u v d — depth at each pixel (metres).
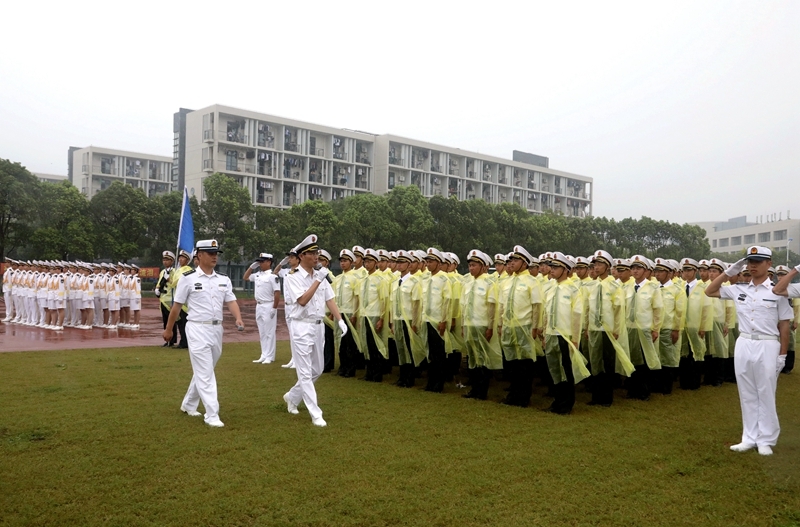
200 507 4.43
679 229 47.41
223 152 45.66
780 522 4.44
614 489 5.02
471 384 8.92
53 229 32.75
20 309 18.50
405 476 5.18
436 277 9.16
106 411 7.15
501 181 64.50
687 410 8.22
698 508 4.67
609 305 8.44
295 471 5.23
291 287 7.05
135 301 17.27
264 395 8.39
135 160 60.75
